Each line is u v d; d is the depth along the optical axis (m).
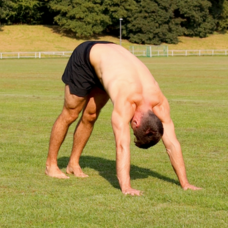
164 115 9.78
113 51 10.17
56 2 128.38
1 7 127.69
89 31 128.00
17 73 53.75
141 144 9.21
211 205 8.84
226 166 12.58
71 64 10.62
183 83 41.72
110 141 16.28
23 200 9.19
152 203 8.94
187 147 15.27
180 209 8.58
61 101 28.27
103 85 9.91
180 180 10.12
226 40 140.12
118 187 10.23
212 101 28.75
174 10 136.38
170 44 133.25
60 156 14.02
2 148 14.81
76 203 8.95
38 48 118.88
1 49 114.19
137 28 131.50
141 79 9.70
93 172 11.92
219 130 18.53
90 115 11.22
